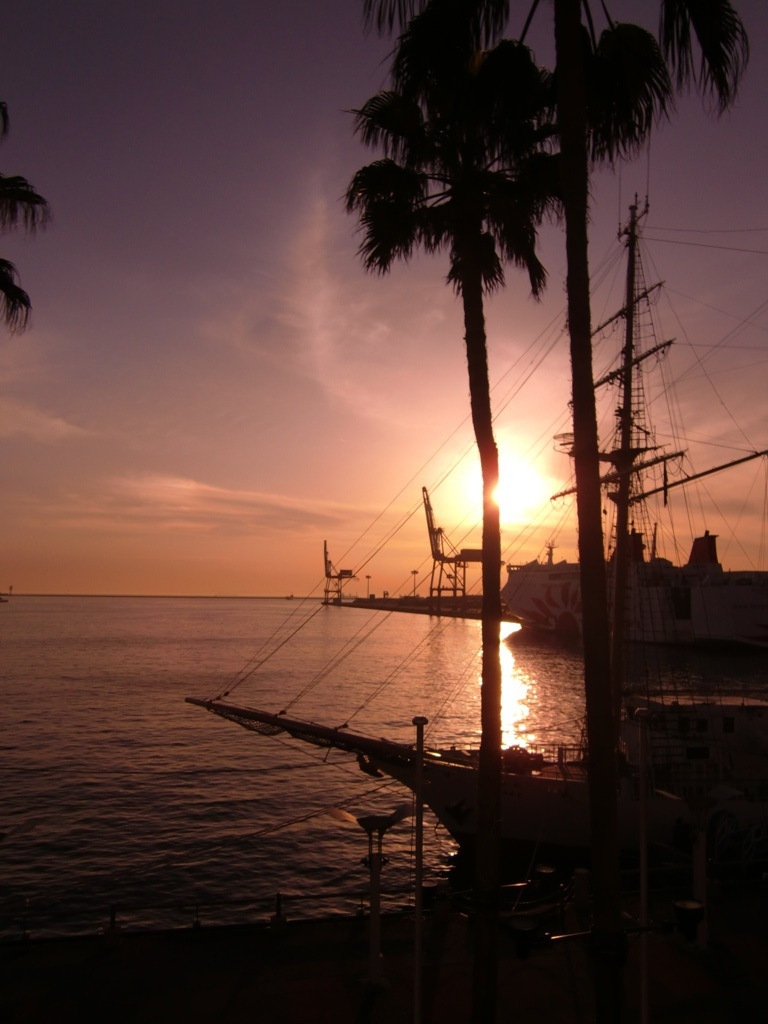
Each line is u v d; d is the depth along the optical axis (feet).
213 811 133.80
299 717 239.30
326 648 583.58
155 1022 43.29
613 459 116.88
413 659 490.08
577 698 315.37
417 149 45.88
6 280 59.82
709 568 445.37
